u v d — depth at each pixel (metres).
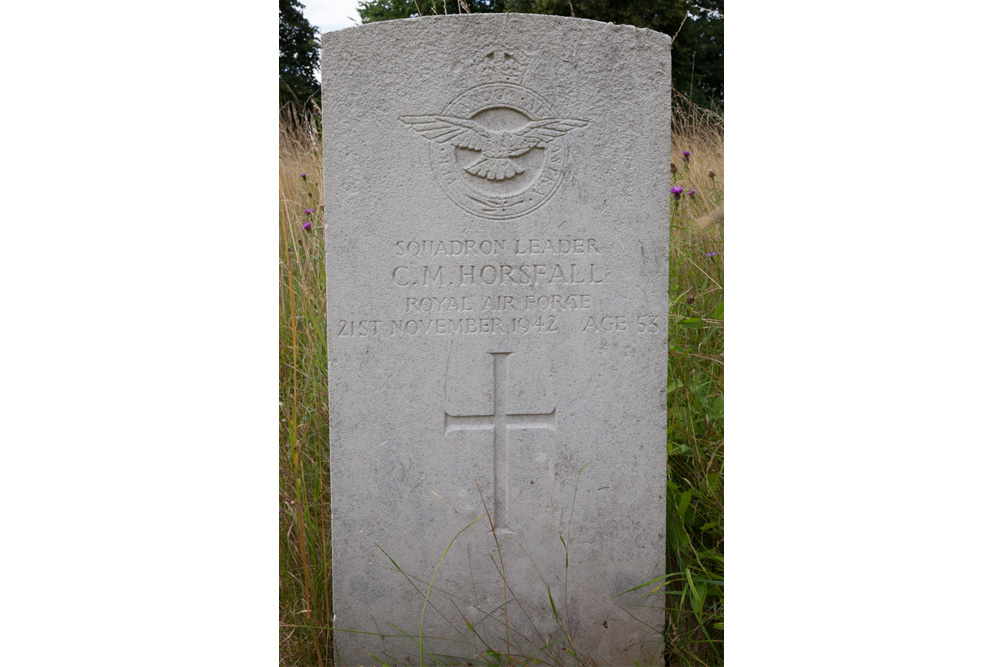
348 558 2.47
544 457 2.48
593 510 2.51
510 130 2.36
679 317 3.37
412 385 2.43
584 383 2.47
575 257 2.42
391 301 2.39
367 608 2.49
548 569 2.52
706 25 6.55
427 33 2.30
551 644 2.50
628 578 2.54
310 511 3.00
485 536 2.50
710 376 3.43
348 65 2.29
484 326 2.42
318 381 3.29
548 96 2.35
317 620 2.66
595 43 2.35
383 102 2.31
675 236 3.67
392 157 2.34
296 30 7.00
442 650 2.53
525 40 2.33
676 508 2.76
